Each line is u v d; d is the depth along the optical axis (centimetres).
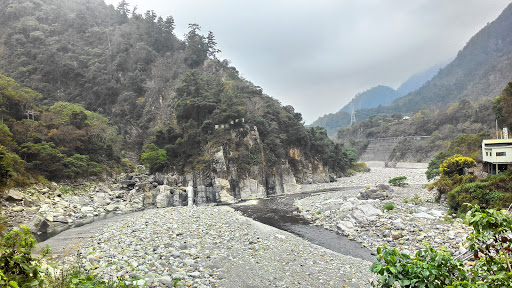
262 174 7219
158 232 2892
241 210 5009
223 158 6588
